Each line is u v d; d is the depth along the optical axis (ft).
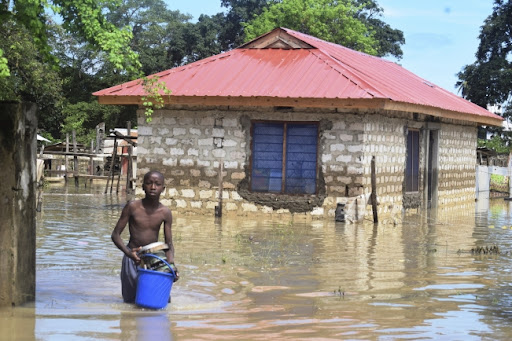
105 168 149.59
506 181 118.21
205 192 69.56
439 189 88.99
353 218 65.10
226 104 66.23
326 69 69.97
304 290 33.37
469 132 101.19
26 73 120.06
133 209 30.76
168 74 71.92
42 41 31.04
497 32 189.67
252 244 49.24
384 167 71.26
